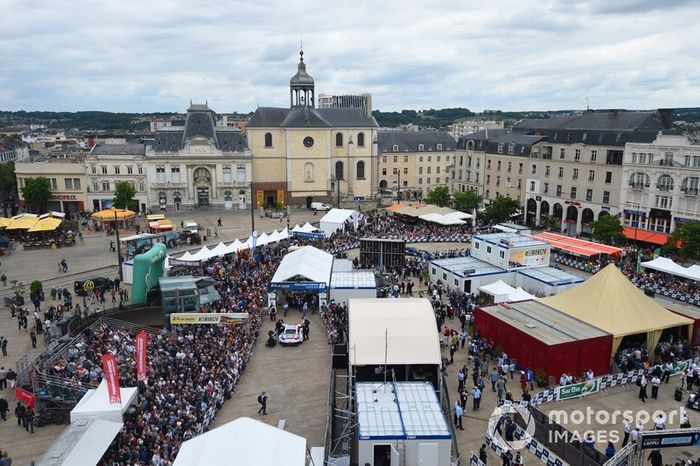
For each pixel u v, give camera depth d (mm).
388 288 51562
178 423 26781
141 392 30828
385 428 24234
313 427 29641
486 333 39812
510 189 100562
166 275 52719
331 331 41281
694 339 39156
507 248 54031
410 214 85688
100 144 105375
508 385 34219
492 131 113125
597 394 32781
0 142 143250
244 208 107562
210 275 55281
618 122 83938
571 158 86750
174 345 37594
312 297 49562
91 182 100000
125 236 81500
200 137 102750
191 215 99875
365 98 178000
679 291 52125
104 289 52250
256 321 42906
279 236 69188
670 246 62375
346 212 80875
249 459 20250
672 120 82250
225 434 21625
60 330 40500
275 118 110562
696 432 23562
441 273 54719
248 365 37156
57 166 98688
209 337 38656
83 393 30953
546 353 33750
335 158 114375
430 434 23625
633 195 77000
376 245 59094
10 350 39875
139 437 26516
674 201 71438
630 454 24125
